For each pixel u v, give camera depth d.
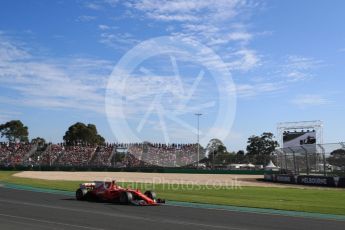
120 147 77.38
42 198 21.44
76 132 125.25
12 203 18.77
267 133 119.94
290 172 42.66
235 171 64.19
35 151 79.31
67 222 13.14
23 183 34.53
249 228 12.55
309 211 17.48
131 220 13.77
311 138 54.62
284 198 23.56
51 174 55.59
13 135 132.25
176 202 20.44
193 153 72.75
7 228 11.91
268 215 15.95
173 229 12.10
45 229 11.80
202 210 17.17
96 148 79.38
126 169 69.88
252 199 22.62
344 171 35.59
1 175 49.94
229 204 19.67
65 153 78.25
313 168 38.81
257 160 68.44
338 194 26.55
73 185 32.41
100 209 16.77
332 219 15.08
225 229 12.27
